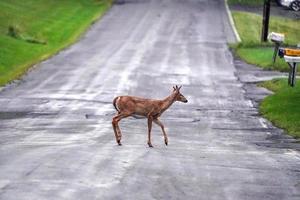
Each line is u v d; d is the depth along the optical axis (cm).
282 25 7775
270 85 4391
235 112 3603
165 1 9062
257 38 6975
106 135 2847
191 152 2498
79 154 2281
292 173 2133
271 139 2919
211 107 3734
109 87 4250
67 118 3309
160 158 2294
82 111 3497
